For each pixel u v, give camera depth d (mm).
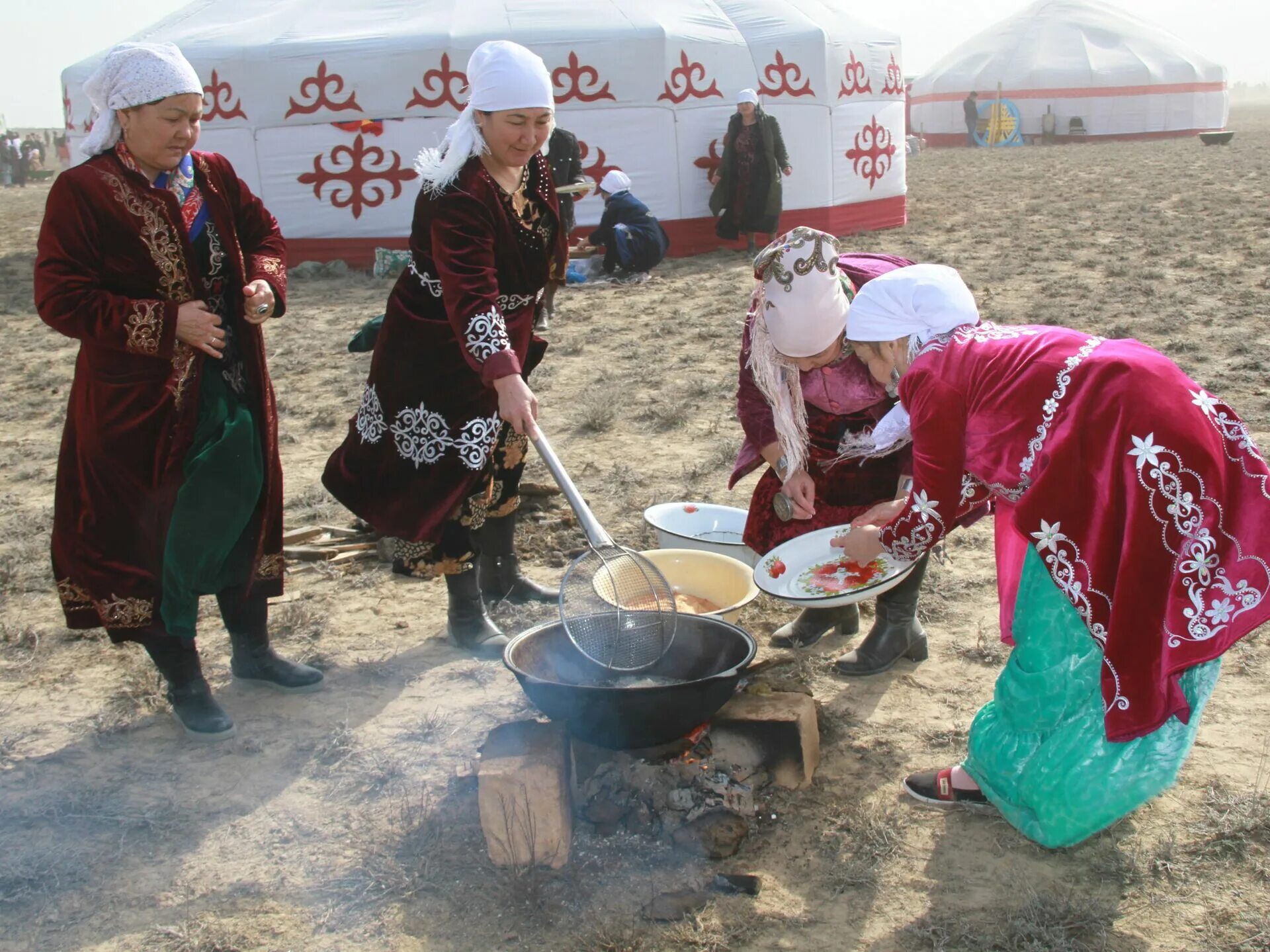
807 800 3377
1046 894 2932
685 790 3244
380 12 15602
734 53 15656
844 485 3980
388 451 4133
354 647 4516
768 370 3693
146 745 3854
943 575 4910
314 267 15000
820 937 2838
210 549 3707
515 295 4023
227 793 3551
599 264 13961
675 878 3059
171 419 3582
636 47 14945
